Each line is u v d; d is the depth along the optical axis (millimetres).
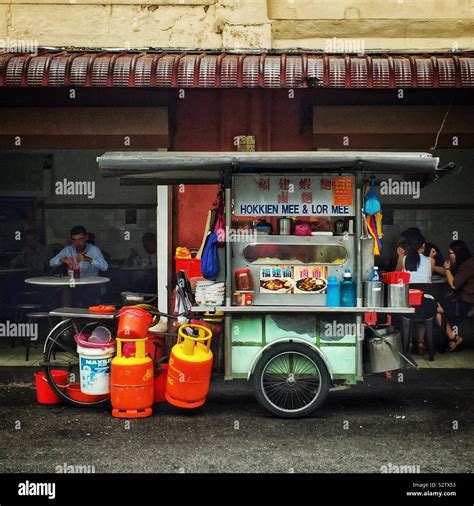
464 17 8750
